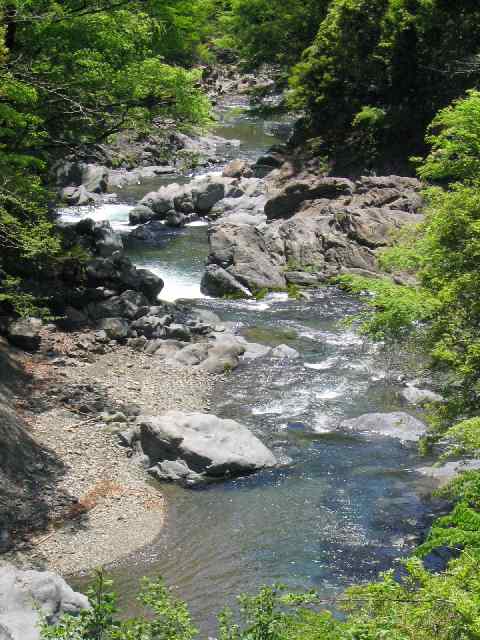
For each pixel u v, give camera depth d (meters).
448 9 46.19
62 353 24.92
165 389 23.78
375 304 17.33
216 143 63.41
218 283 32.84
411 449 20.78
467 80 46.78
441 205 18.05
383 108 51.00
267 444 21.09
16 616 12.43
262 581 15.60
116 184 50.59
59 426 20.69
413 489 18.94
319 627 8.67
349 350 27.11
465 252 16.86
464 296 16.69
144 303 28.64
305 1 61.00
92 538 16.72
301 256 36.09
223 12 69.88
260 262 34.19
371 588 9.16
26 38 27.23
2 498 17.23
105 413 21.66
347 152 50.31
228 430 20.56
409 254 18.06
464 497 11.45
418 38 47.62
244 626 14.02
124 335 26.67
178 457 19.73
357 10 49.31
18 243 23.78
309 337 28.34
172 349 26.31
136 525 17.34
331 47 51.12
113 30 28.58
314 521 17.70
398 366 25.53
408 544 16.81
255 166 53.31
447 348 16.44
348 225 37.22
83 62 27.12
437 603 8.74
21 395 21.80
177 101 30.20
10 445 18.44
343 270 34.78
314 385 24.50
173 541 16.88
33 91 22.58
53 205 39.94
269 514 17.97
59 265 27.53
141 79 28.59
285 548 16.72
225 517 17.84
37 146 28.75
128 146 56.50
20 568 15.48
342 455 20.56
